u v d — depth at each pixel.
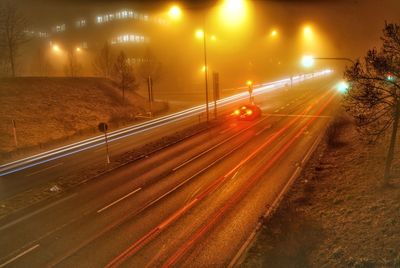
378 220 11.20
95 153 25.98
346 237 10.56
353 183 15.25
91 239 12.44
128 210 14.79
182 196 16.11
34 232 13.19
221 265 10.48
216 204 15.03
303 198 14.66
